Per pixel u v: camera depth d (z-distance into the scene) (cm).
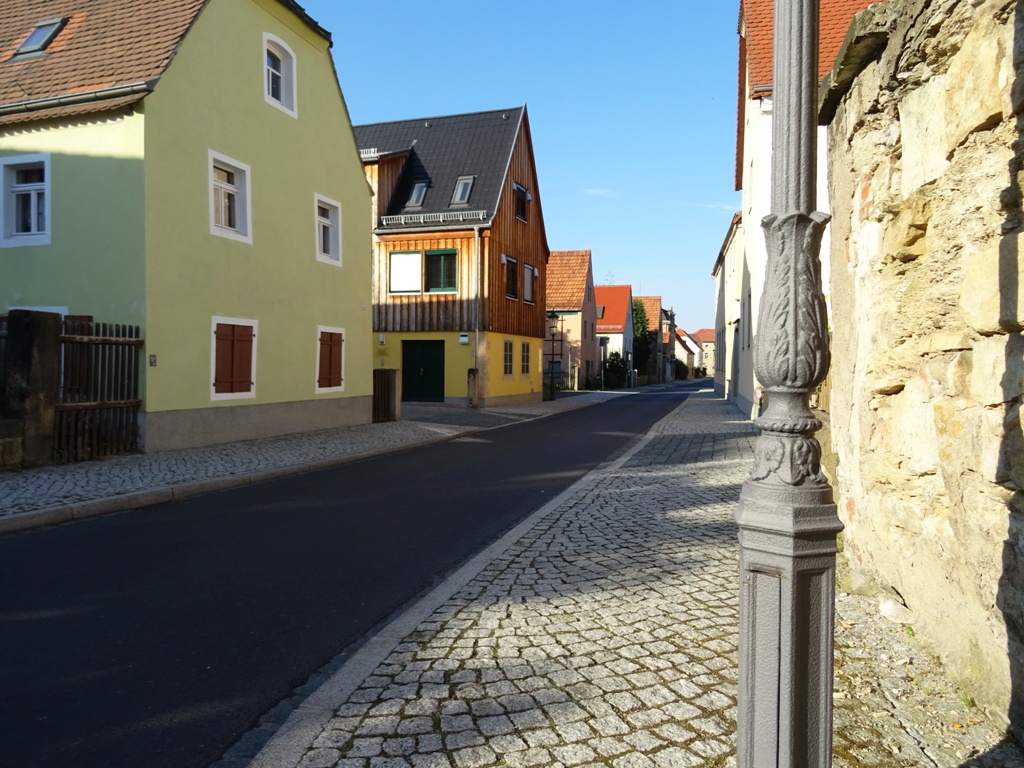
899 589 412
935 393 362
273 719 333
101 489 874
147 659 401
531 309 3100
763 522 208
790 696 208
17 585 536
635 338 7412
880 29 405
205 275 1299
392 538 688
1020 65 276
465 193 2686
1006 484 283
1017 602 275
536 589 505
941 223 354
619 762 281
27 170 1269
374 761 285
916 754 278
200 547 653
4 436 963
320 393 1658
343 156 1756
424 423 1928
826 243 1221
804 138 213
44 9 1438
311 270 1625
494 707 328
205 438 1302
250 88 1420
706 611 452
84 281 1203
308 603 498
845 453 531
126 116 1168
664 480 995
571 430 1881
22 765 292
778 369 212
